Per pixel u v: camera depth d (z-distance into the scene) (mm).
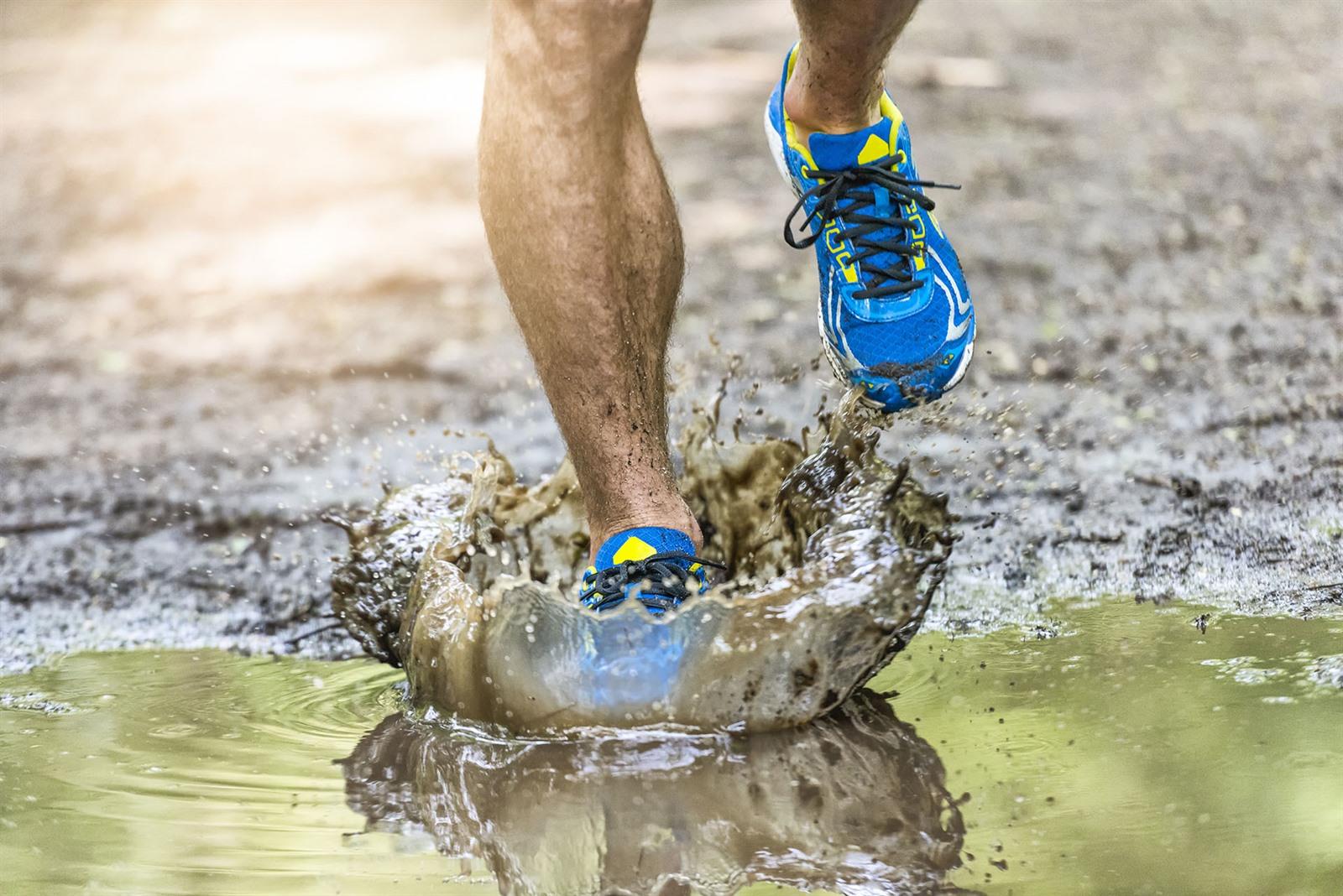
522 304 3307
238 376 8016
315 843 2738
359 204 12062
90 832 2820
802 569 3240
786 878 2488
